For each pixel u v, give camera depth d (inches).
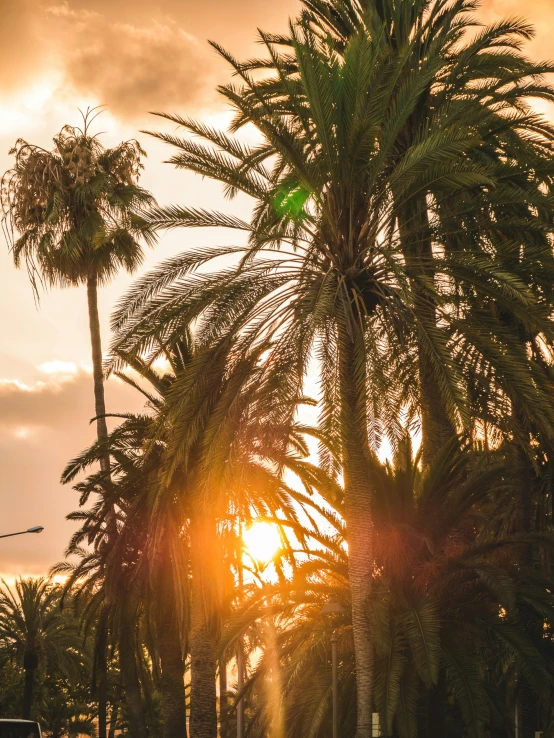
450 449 914.7
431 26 969.5
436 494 925.8
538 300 727.7
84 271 1502.2
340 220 737.6
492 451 966.4
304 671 886.4
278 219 781.9
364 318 705.0
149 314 743.7
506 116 909.8
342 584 944.3
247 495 963.3
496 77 950.4
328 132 708.7
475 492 912.3
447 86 952.9
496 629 847.7
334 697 861.8
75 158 1502.2
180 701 1253.7
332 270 725.9
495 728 1004.6
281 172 893.2
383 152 725.9
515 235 804.6
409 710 812.6
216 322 749.9
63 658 2107.5
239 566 1117.1
